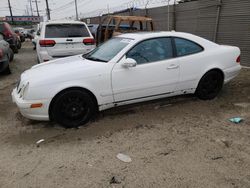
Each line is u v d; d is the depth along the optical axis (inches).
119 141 168.2
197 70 224.5
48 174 136.3
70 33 350.9
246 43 384.2
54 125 194.4
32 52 729.0
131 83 199.3
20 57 603.8
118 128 187.2
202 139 168.7
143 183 127.1
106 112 215.5
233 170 136.3
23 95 181.9
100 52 219.5
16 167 143.3
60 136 177.6
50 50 339.6
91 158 149.6
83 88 187.8
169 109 220.5
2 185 128.8
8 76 381.1
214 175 132.5
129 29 537.6
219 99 243.4
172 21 560.7
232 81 307.7
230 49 241.3
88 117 193.3
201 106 226.4
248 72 356.5
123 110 219.3
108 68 192.4
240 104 230.4
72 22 358.6
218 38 432.5
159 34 213.0
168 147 159.5
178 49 217.5
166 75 210.5
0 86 318.7
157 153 153.2
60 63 208.4
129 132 180.7
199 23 476.1
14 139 175.5
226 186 124.5
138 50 202.7
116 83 194.7
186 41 222.4
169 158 147.7
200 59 224.2
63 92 183.5
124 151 156.2
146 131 181.6
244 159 145.9
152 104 231.6
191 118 202.2
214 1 429.7
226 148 157.5
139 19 520.4
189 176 131.8
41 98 178.5
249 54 382.3
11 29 653.9
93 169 139.2
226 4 407.8
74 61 210.1
